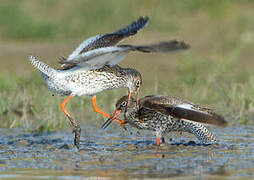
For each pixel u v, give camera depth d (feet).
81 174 29.14
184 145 37.52
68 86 38.06
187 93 55.06
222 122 33.78
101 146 37.63
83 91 38.68
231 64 70.90
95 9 94.07
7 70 69.62
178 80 61.11
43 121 46.78
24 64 74.08
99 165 31.24
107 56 34.22
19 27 90.22
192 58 70.79
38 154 34.83
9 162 32.32
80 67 37.27
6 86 58.54
